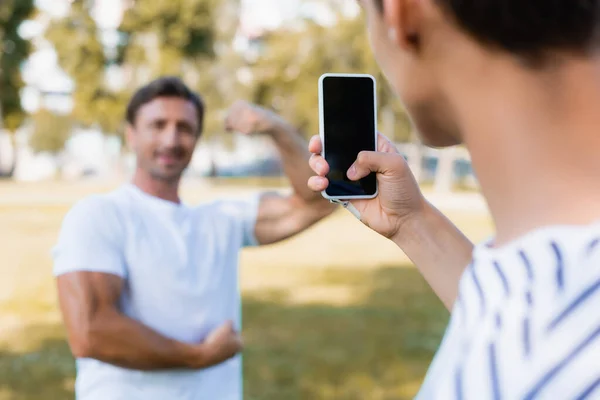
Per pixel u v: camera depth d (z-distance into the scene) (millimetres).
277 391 5191
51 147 50594
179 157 2363
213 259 2324
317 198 2531
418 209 1128
